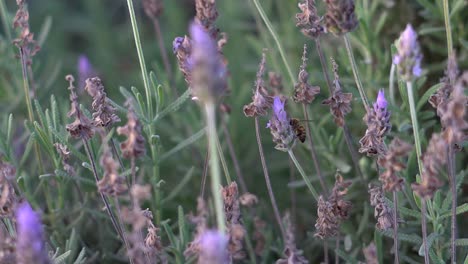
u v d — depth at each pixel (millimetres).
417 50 535
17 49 774
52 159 689
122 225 604
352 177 763
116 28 1176
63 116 735
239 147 859
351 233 711
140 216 518
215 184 509
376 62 783
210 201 688
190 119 822
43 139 666
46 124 678
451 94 557
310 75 771
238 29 963
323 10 833
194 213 783
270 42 868
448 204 613
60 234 703
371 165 733
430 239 601
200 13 608
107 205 622
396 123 721
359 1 759
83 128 594
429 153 528
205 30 610
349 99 614
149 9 783
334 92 614
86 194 711
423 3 740
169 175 837
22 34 662
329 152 747
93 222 752
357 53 807
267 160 860
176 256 647
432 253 611
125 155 534
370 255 610
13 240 552
